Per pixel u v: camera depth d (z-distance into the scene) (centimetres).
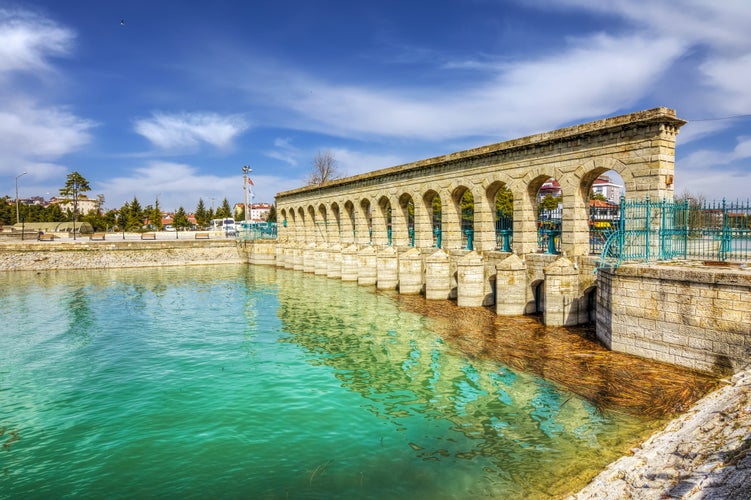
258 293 4356
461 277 3241
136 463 1369
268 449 1432
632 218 2158
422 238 4088
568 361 1978
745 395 1302
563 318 2552
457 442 1429
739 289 1593
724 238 1983
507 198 5547
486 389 1808
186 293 4381
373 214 4872
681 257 2172
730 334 1620
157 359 2355
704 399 1434
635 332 1917
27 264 6084
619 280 1966
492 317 2889
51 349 2545
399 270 4034
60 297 4153
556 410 1583
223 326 3061
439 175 3812
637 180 2336
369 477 1258
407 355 2281
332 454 1390
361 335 2711
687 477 1005
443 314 3086
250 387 1948
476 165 3403
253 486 1236
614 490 1041
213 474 1302
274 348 2520
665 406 1504
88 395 1889
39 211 13662
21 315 3416
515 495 1141
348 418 1631
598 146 2520
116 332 2917
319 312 3412
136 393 1905
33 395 1895
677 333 1767
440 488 1192
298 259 6156
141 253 6688
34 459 1402
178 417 1672
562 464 1263
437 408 1678
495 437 1442
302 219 6888
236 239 7488
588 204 2719
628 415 1493
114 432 1566
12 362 2317
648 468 1112
